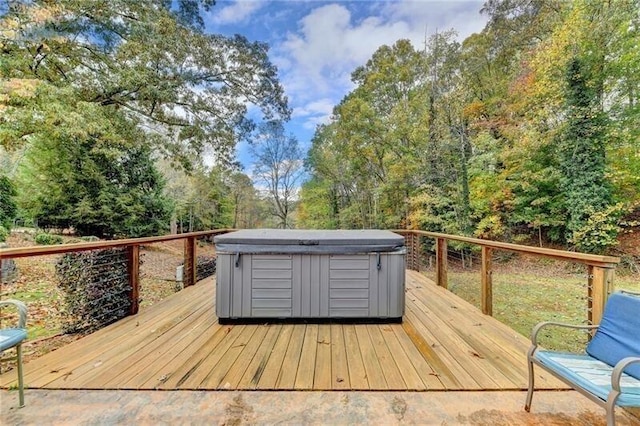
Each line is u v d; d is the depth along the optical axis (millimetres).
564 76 8789
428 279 5441
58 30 6938
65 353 2467
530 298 6758
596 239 8539
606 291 2096
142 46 7836
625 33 8070
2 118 5918
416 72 12719
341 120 14617
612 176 8383
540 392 1952
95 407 1780
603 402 1344
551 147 9547
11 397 1876
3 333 1791
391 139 12664
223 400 1850
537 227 10141
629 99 8375
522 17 11094
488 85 11711
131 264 3479
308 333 2934
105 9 7359
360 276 3193
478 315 3488
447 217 10711
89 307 3295
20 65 6387
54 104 6301
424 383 2035
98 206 11078
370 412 1745
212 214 17562
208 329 3023
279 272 3168
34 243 9117
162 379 2068
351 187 16062
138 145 9523
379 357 2422
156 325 3127
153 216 12500
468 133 10961
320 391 1942
